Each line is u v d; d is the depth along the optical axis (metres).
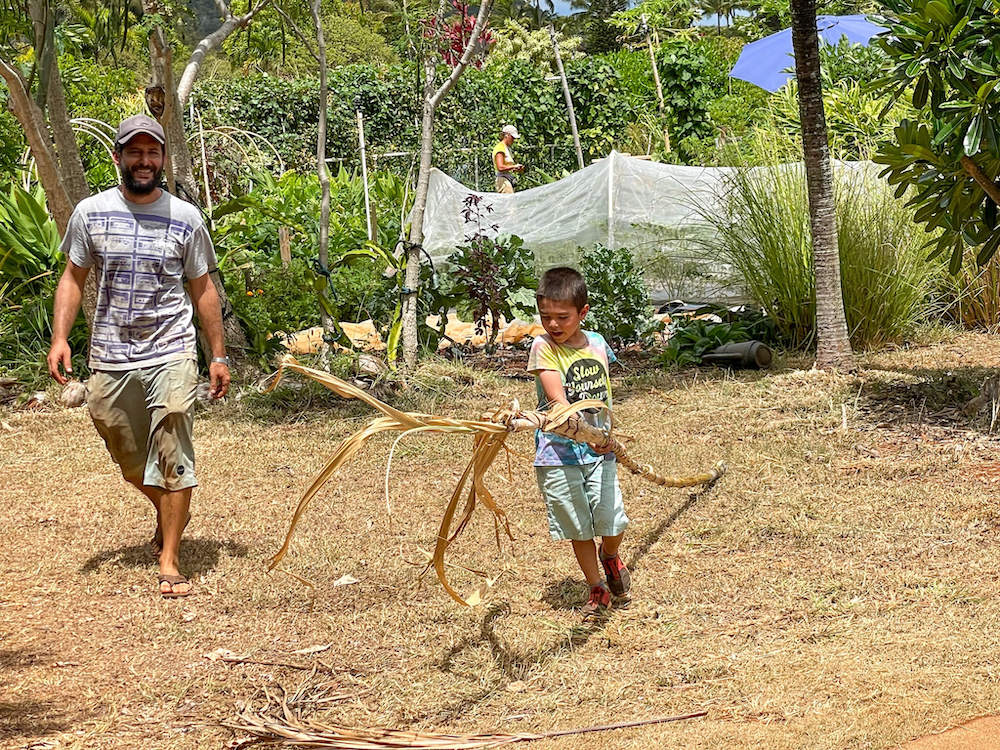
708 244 10.84
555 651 4.29
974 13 6.84
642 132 21.41
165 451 5.01
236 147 16.83
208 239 5.22
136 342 5.04
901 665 3.94
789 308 10.16
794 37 8.87
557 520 4.56
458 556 5.37
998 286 10.75
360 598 4.89
